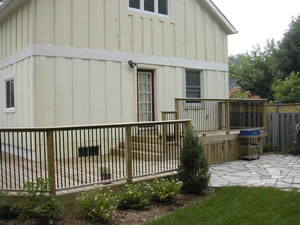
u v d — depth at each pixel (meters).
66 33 8.48
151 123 6.18
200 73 11.67
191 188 6.00
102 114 9.05
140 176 5.96
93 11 8.95
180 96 10.84
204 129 10.78
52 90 8.24
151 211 5.14
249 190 5.90
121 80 9.46
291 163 9.03
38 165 7.54
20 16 8.82
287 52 24.09
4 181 5.87
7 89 10.27
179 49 10.88
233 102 10.61
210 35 11.84
